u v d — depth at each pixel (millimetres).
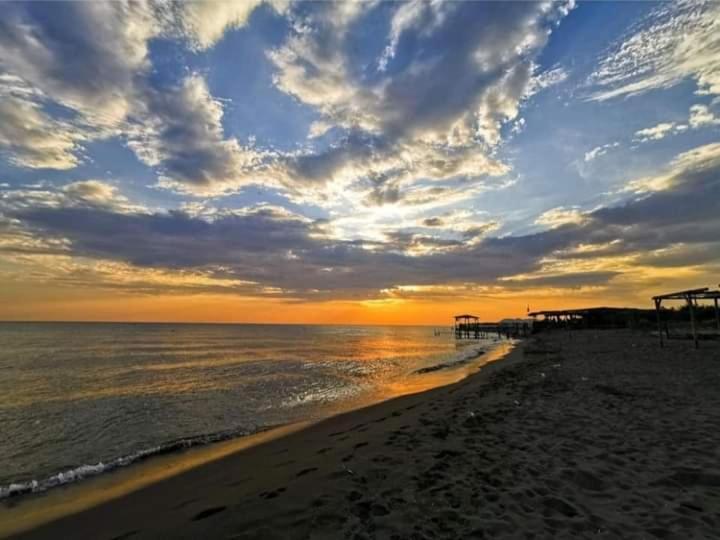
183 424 9477
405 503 3789
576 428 6223
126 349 37000
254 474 5340
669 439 5422
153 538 3553
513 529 3236
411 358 28828
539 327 62094
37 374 19703
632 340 27359
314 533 3291
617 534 3115
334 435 7473
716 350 17672
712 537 3023
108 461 6656
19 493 5258
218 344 45938
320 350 38156
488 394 10156
